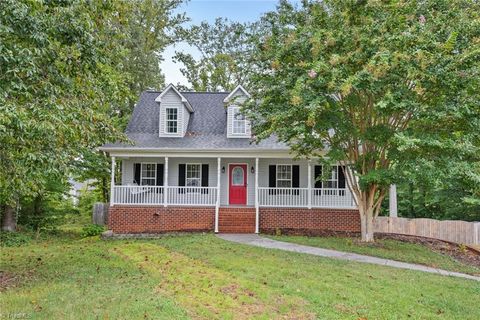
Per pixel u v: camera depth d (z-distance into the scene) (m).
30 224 18.12
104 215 21.47
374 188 13.23
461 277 8.81
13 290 6.95
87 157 18.31
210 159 19.16
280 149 17.08
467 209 19.00
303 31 11.25
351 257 10.71
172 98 18.66
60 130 7.35
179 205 17.38
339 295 6.82
